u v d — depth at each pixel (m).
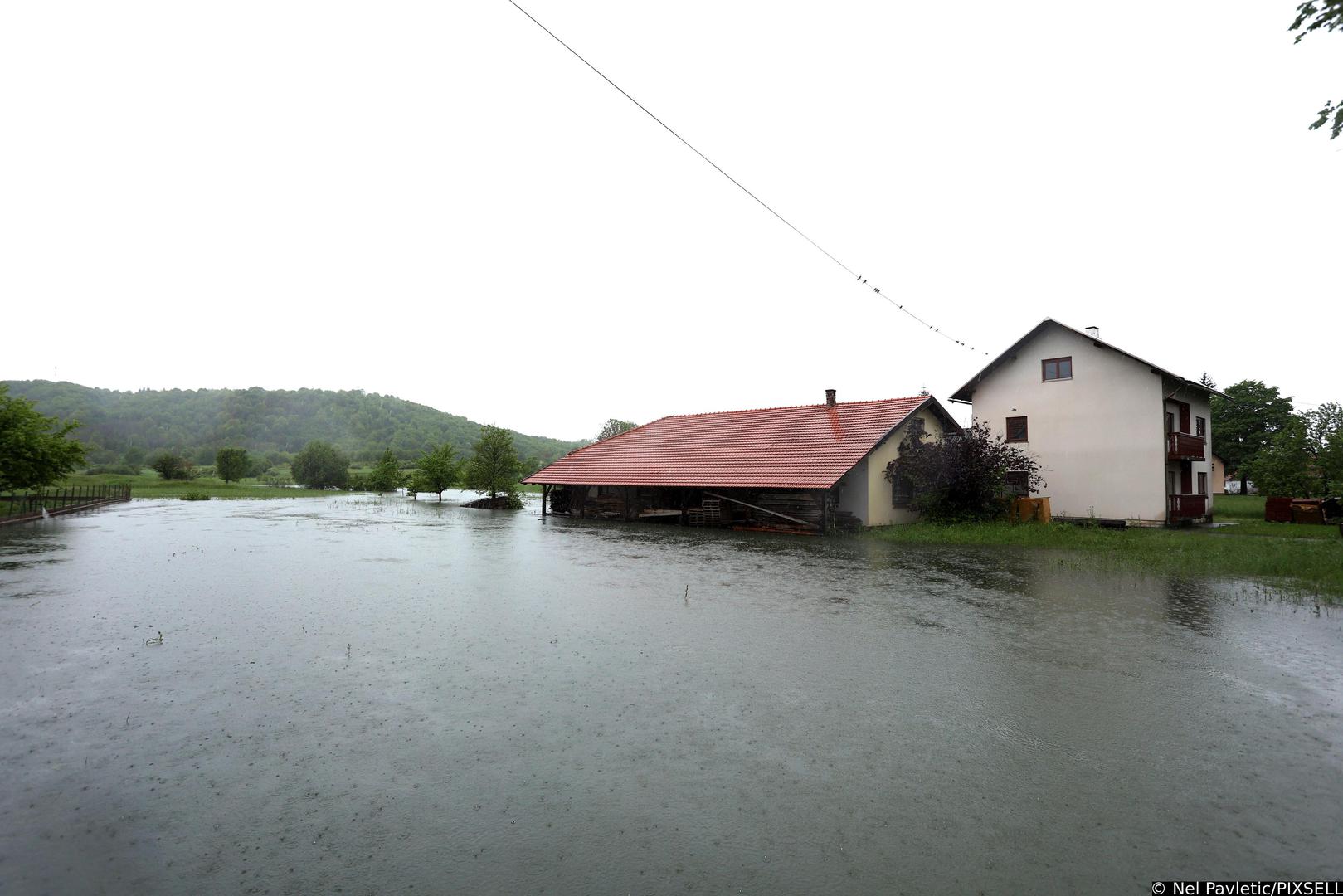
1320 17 4.33
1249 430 41.66
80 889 2.67
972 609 8.15
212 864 2.86
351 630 7.12
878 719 4.51
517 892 2.64
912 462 20.11
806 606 8.36
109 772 3.76
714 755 3.94
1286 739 4.17
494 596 9.07
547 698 4.95
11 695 5.06
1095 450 21.77
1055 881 2.71
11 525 22.11
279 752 4.01
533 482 27.02
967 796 3.44
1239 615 7.76
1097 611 7.97
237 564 12.34
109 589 9.66
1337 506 21.89
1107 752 3.99
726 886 2.67
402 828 3.14
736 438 24.16
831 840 3.02
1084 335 21.58
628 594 9.20
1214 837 3.05
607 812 3.27
